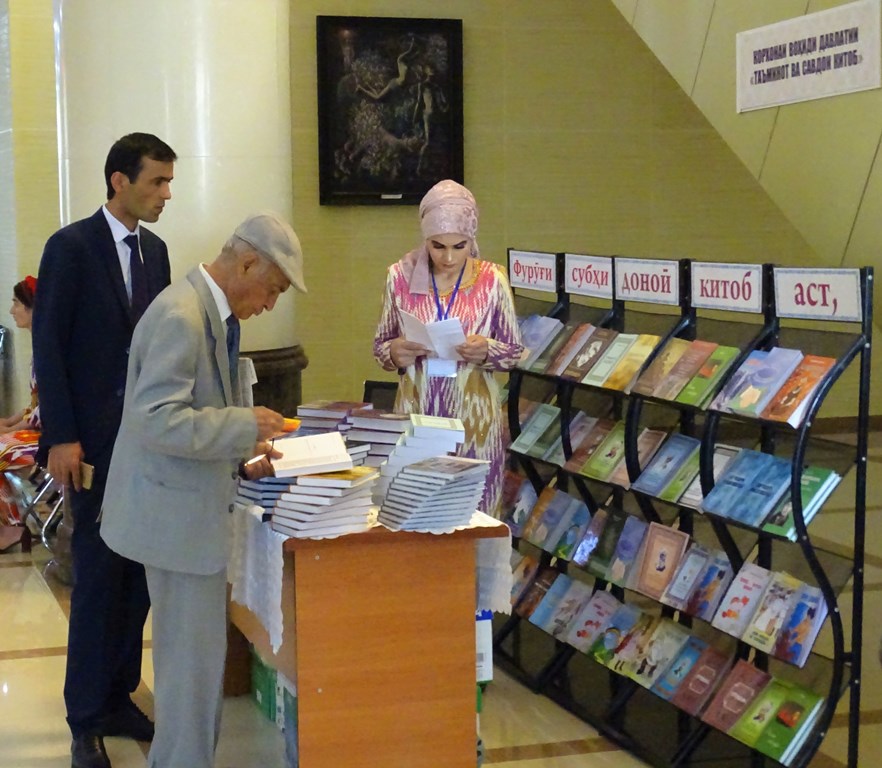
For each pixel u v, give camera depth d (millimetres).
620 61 8641
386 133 8281
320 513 3088
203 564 3109
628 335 4387
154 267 3928
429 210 4324
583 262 4727
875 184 4609
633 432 4098
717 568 3859
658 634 4141
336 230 8336
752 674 3734
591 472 4328
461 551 3238
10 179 8180
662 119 8758
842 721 4168
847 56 4707
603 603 4465
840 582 3461
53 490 6914
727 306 3922
